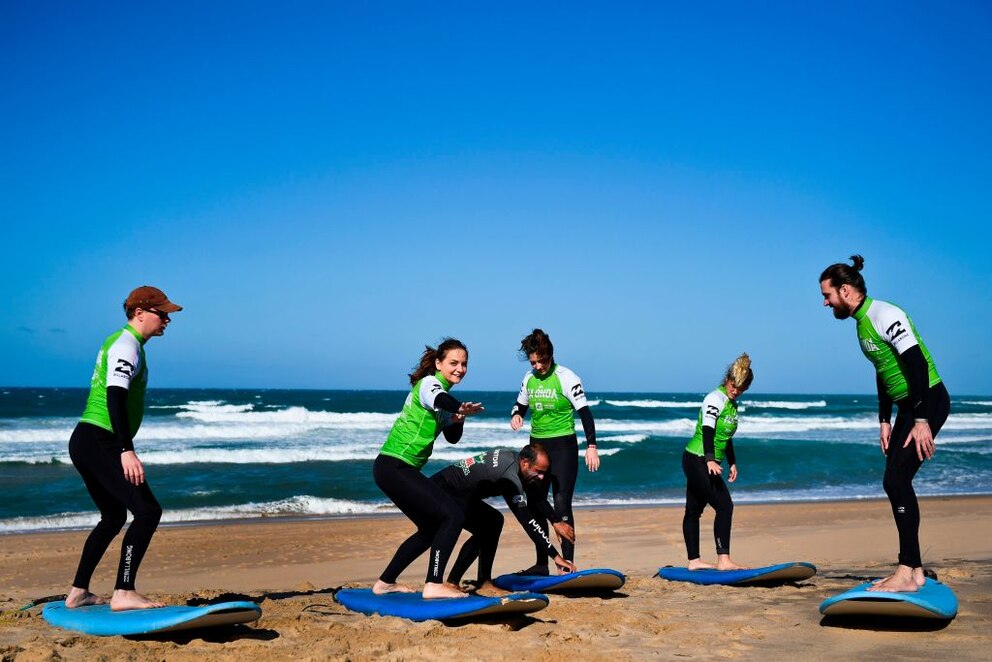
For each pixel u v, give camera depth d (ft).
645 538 33.78
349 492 51.93
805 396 442.91
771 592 18.67
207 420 121.90
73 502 46.57
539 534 17.03
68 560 29.99
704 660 12.72
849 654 12.91
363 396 321.73
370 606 16.01
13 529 38.65
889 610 13.84
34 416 130.93
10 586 25.44
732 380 20.80
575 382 20.16
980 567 21.89
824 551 29.76
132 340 14.25
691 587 19.40
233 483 55.11
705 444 20.65
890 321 14.53
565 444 20.26
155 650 12.82
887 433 15.80
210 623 13.39
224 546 33.01
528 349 19.89
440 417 16.11
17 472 59.00
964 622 14.60
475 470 16.94
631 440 91.09
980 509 42.73
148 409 151.94
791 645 13.58
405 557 17.11
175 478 57.41
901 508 14.78
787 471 65.36
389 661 12.48
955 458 74.38
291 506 46.37
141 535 14.28
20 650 12.42
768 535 34.01
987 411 205.77
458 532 16.20
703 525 37.76
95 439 14.16
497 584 18.85
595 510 43.65
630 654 13.02
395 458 16.08
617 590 18.98
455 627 14.66
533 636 14.10
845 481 60.44
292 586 24.93
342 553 31.58
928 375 14.32
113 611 14.32
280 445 82.23
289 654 12.72
